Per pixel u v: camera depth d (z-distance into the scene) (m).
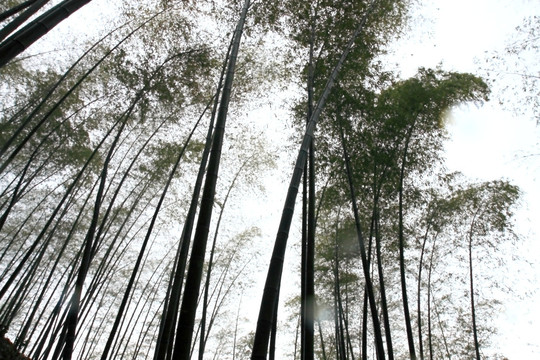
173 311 4.42
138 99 6.44
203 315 7.19
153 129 7.67
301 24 5.95
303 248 4.21
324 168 6.26
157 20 6.68
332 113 6.06
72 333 4.11
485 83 6.23
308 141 3.71
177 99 7.09
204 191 3.29
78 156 8.09
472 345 8.88
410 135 6.27
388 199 6.64
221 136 3.69
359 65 5.88
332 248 7.86
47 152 8.05
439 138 6.38
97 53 7.19
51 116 7.61
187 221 4.79
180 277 4.56
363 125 6.27
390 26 6.09
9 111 7.45
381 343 4.54
